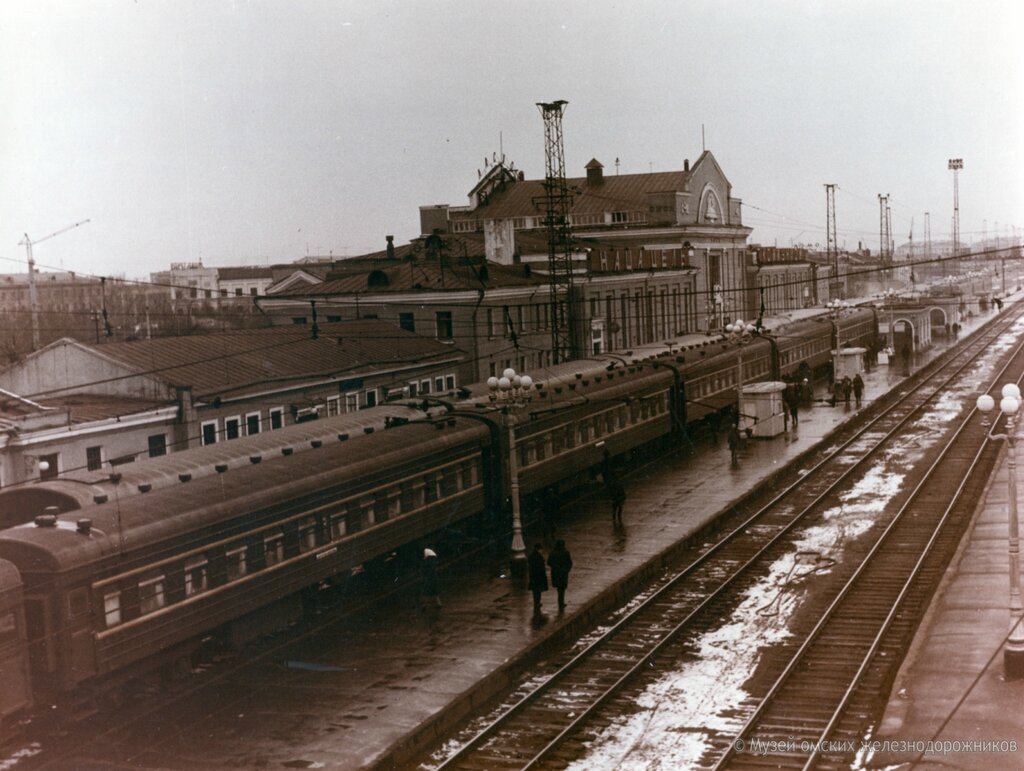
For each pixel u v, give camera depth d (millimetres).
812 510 36812
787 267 105375
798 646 23453
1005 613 23719
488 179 91188
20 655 18188
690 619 25234
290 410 41594
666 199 79750
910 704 19094
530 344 59719
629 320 69812
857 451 47781
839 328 74125
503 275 60375
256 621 23641
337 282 58656
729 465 44656
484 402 35094
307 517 24734
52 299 94562
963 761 16625
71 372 38469
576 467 38812
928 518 35031
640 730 19312
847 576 28734
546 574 27922
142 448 35438
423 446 29406
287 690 21203
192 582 21438
